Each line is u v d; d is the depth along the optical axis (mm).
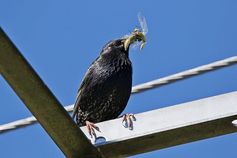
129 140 7887
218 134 7781
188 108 7793
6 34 6137
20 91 6805
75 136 7461
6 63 6422
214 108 7707
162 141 7906
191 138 7852
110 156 8086
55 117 7164
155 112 7891
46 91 6836
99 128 8031
